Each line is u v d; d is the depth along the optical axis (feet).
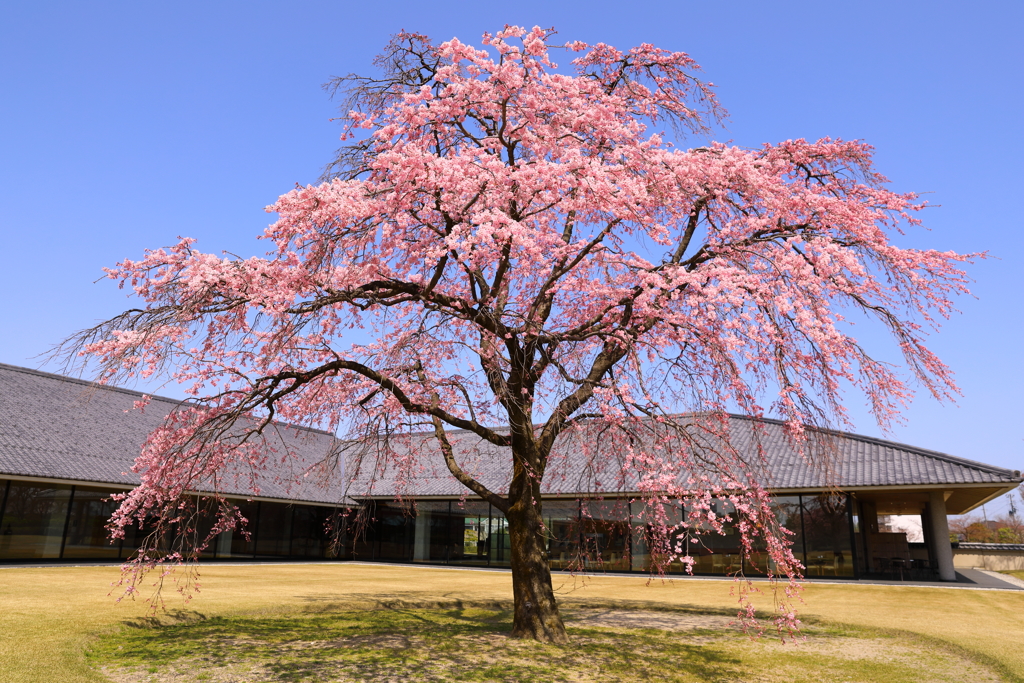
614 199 25.27
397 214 25.14
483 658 26.53
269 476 73.10
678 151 28.48
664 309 24.62
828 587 55.26
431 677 23.45
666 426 28.73
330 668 24.22
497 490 75.05
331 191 23.99
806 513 62.44
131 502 27.55
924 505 82.79
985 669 26.27
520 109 29.12
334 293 24.86
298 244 24.02
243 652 26.40
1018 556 99.91
